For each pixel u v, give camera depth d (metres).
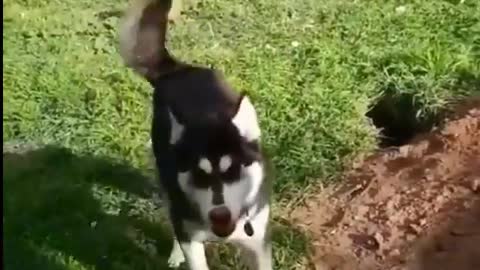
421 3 2.00
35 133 1.74
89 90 1.82
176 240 1.38
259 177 1.26
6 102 1.80
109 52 1.98
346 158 1.61
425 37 1.88
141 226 1.50
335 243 1.45
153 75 1.42
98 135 1.70
